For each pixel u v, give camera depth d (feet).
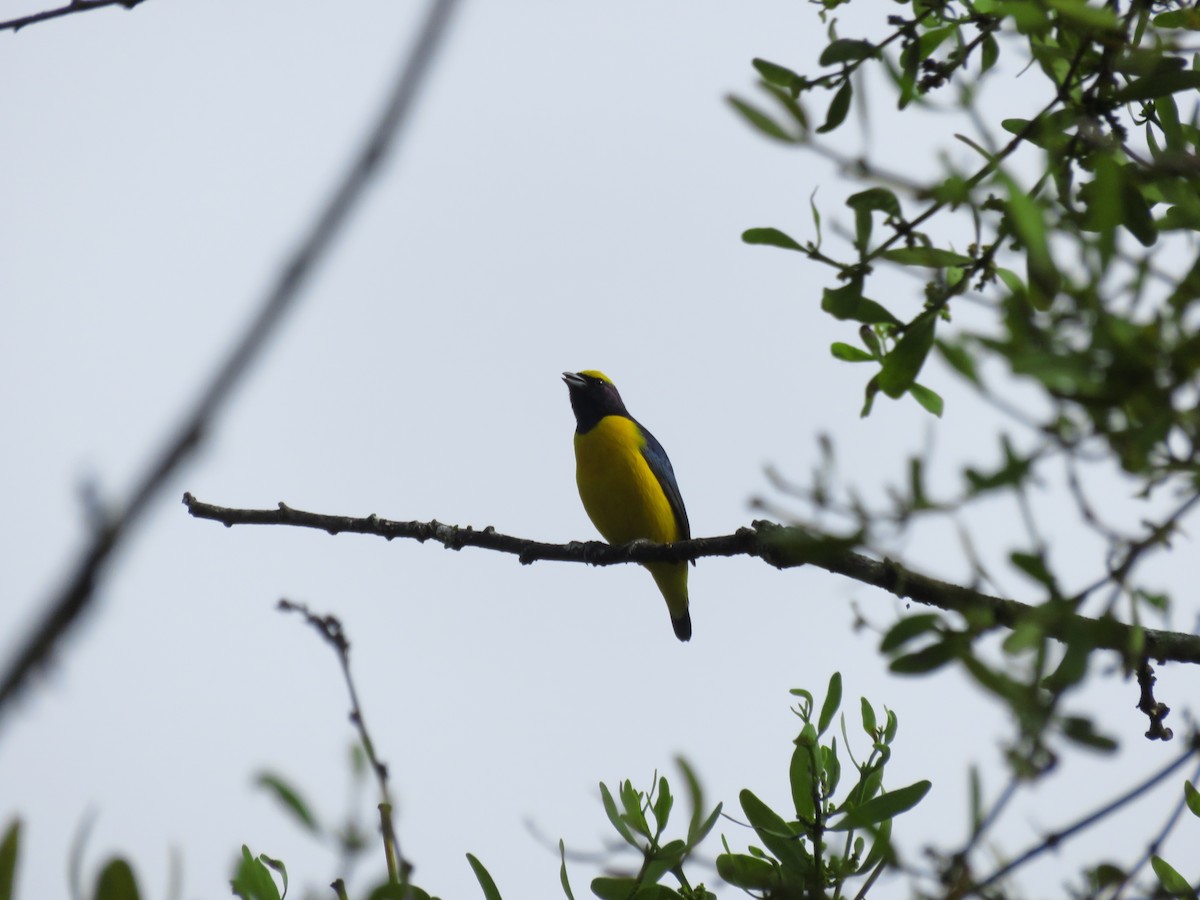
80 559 8.75
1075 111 28.96
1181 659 30.32
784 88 30.89
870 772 30.99
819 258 29.09
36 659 8.61
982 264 27.73
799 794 31.45
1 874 14.61
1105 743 19.69
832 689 31.91
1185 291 20.59
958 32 32.76
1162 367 19.86
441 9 10.25
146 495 8.95
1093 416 20.16
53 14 30.53
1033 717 19.86
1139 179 27.76
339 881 19.67
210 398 9.21
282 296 9.50
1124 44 27.71
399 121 10.02
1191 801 28.76
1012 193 21.11
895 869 21.56
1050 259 20.92
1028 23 27.71
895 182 25.90
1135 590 21.35
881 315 28.86
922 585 31.42
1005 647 20.49
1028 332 20.62
